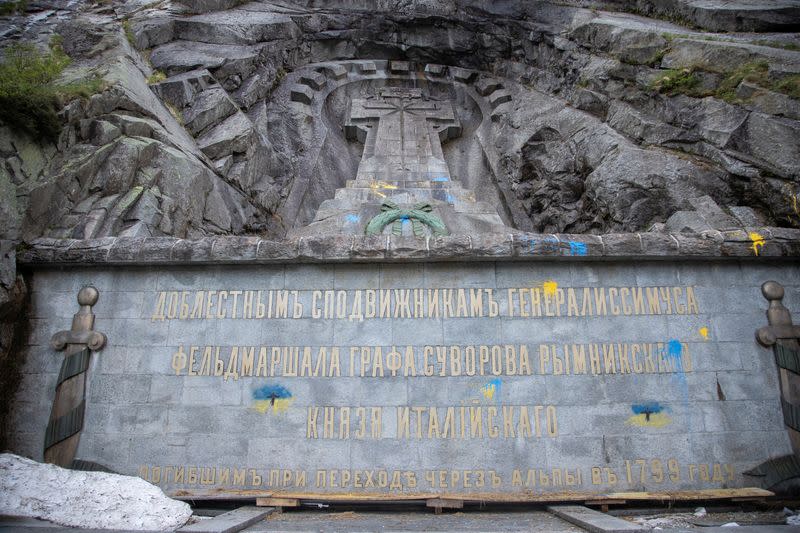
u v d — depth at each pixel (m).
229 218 12.95
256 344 8.59
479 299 8.70
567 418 8.16
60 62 13.00
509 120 17.86
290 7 20.50
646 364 8.38
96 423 8.28
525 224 15.39
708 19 15.66
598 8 18.59
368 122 18.38
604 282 8.77
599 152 13.73
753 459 8.00
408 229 11.66
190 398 8.37
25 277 8.98
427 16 20.61
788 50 12.27
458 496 7.57
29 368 8.59
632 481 7.90
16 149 9.38
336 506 7.79
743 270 8.84
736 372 8.35
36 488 6.61
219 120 14.68
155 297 8.85
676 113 12.91
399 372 8.40
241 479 8.03
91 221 9.83
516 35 19.56
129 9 17.69
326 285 8.84
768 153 11.03
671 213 11.61
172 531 5.82
